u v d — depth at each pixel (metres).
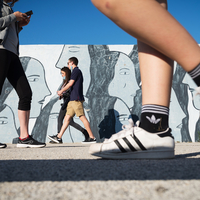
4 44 2.00
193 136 5.39
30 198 0.37
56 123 5.31
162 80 0.95
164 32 0.73
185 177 0.53
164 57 0.95
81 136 5.19
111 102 5.43
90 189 0.43
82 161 0.87
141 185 0.46
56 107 5.37
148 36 0.76
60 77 5.51
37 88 5.43
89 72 5.54
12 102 5.34
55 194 0.40
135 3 0.72
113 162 0.84
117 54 5.64
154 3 0.73
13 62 2.14
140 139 0.95
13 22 2.06
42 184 0.47
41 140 5.22
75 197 0.38
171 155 0.95
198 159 0.89
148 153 0.95
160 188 0.43
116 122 5.36
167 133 0.97
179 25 0.73
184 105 5.49
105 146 0.98
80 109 3.71
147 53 0.97
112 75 5.54
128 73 5.57
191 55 0.73
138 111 5.42
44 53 5.58
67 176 0.56
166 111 0.97
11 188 0.44
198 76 0.74
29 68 5.50
